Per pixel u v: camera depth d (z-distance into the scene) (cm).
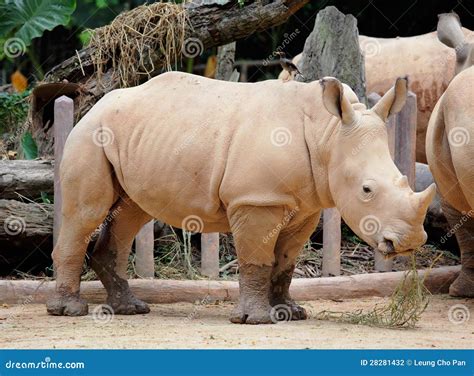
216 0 1295
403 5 1836
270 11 1295
